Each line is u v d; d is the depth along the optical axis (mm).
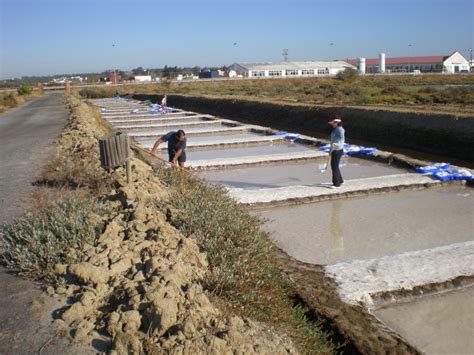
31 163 12156
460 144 17516
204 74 117125
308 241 7785
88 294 4305
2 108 38875
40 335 3930
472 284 5996
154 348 3564
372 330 4965
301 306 5371
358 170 13328
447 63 108438
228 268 5004
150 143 19047
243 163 13977
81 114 24141
